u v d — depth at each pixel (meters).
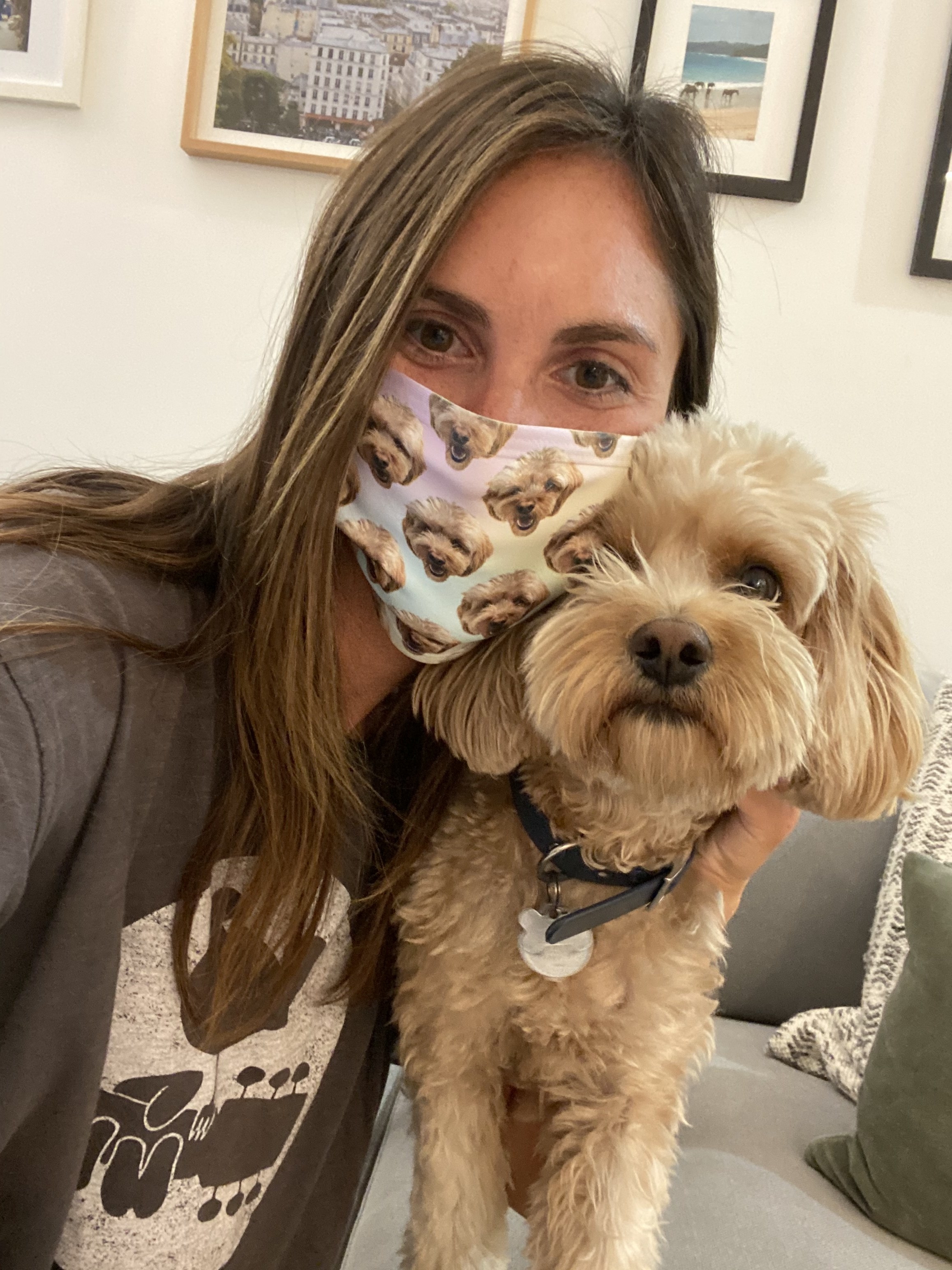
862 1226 1.23
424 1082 0.93
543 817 0.89
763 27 1.82
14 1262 0.63
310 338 0.75
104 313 1.98
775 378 1.91
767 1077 1.53
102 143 1.94
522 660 0.85
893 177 1.85
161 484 0.83
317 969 0.79
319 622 0.70
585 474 0.76
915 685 0.98
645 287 0.76
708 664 0.77
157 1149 0.69
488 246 0.70
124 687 0.60
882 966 1.54
